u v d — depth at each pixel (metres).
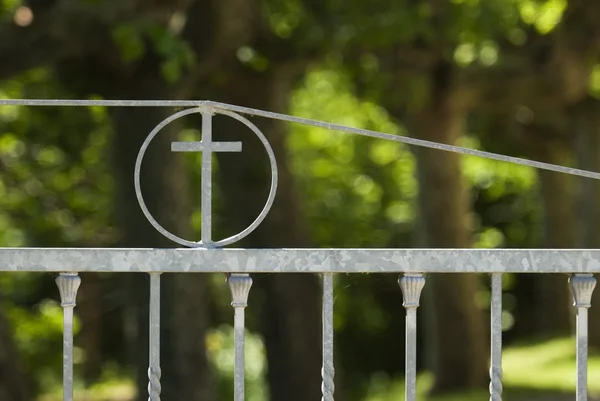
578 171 3.57
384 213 32.25
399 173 31.97
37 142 17.12
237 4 12.54
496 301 3.51
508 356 20.56
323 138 29.88
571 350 19.48
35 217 21.72
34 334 19.84
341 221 31.67
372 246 32.06
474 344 18.09
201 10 12.45
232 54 13.53
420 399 17.39
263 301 16.17
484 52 15.15
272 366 16.05
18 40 10.59
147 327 12.59
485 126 21.86
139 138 12.37
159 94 11.76
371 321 30.80
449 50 15.10
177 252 3.43
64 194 22.14
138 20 10.46
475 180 30.27
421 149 17.86
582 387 3.55
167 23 10.98
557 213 24.41
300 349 15.91
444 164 17.77
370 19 13.70
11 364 13.06
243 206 15.75
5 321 13.20
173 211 12.52
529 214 33.72
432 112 17.03
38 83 13.27
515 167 27.61
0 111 16.02
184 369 12.54
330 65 16.11
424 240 18.06
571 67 14.48
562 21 12.76
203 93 14.51
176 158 12.59
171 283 12.56
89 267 3.42
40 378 20.02
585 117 17.48
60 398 19.55
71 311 3.46
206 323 13.26
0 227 21.50
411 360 3.50
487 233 33.19
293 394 15.82
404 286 3.49
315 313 16.12
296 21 14.13
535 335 27.94
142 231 12.52
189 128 15.73
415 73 15.30
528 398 14.16
